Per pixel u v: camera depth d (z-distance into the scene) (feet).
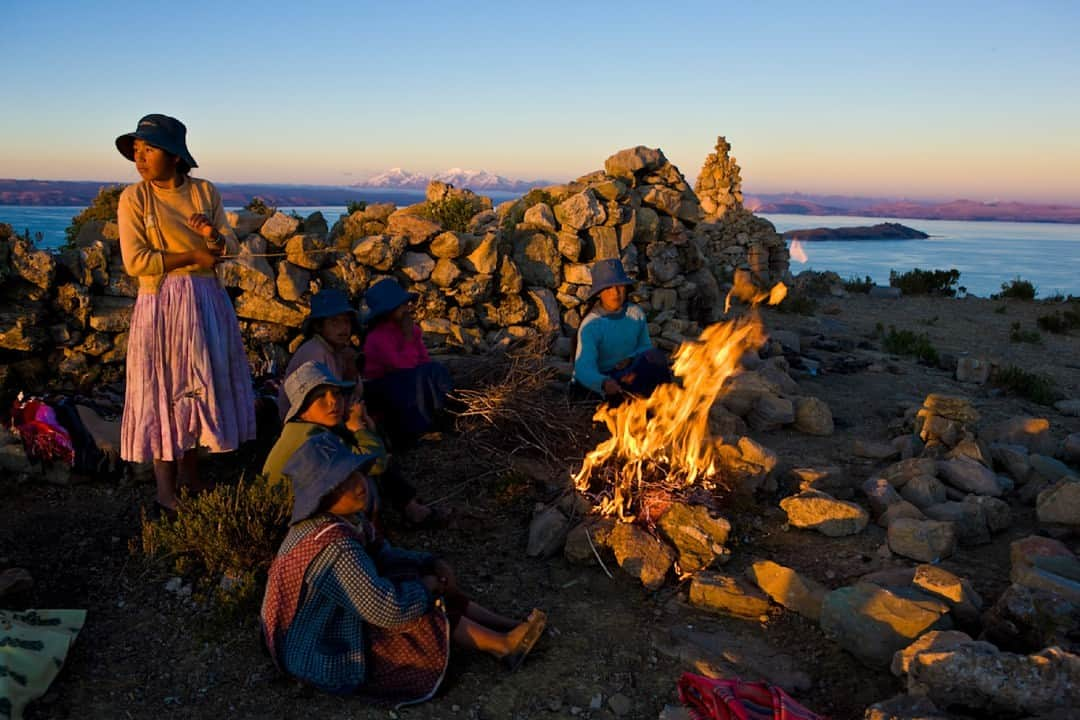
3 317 17.67
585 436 17.84
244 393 14.85
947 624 10.82
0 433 16.28
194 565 13.00
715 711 8.50
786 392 23.86
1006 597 10.64
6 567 12.71
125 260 13.48
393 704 9.95
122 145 13.57
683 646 11.24
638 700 10.17
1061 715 8.38
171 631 11.44
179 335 13.74
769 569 12.63
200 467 16.56
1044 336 39.91
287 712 9.82
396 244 23.12
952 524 13.67
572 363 22.97
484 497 16.07
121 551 13.60
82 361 18.65
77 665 10.53
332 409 12.78
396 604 9.67
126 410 13.97
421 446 18.26
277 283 21.30
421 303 23.36
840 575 13.08
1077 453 17.85
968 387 26.73
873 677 10.52
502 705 10.05
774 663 10.90
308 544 9.74
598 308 19.72
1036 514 15.07
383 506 15.43
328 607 9.93
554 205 27.96
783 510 15.31
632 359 19.24
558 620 12.01
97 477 16.12
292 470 9.90
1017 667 8.87
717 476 15.58
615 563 13.66
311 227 24.23
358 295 22.57
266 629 10.17
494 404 17.78
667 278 28.96
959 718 8.67
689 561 13.32
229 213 21.84
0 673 9.59
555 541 14.02
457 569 13.46
